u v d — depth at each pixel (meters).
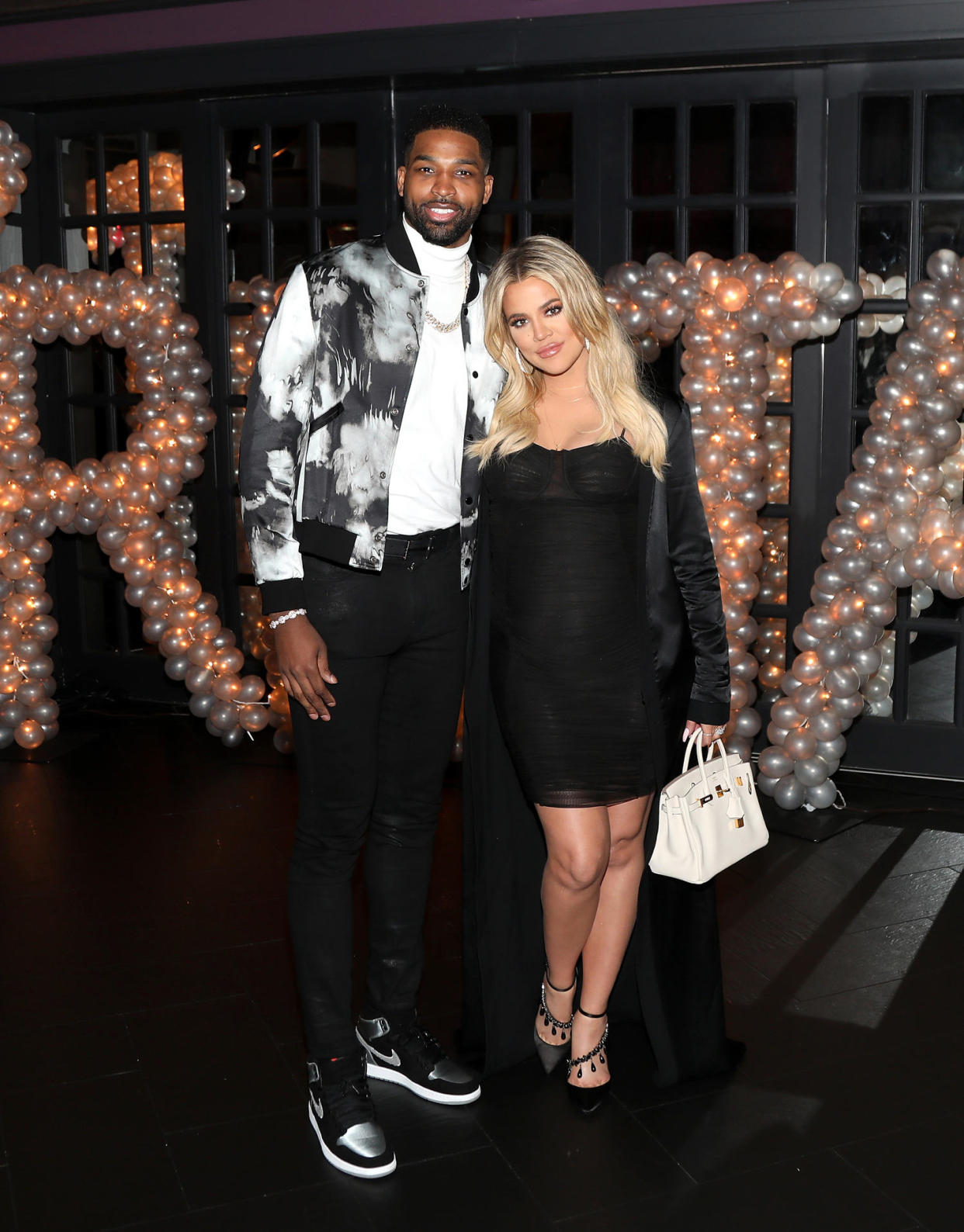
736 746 4.00
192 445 4.43
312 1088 2.31
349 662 2.19
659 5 3.91
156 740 4.82
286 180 4.67
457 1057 2.57
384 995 2.48
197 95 4.59
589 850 2.26
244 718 4.49
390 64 4.18
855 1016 2.74
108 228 4.98
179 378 4.36
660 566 2.30
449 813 4.02
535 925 2.55
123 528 4.40
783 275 3.67
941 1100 2.41
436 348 2.18
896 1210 2.10
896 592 3.98
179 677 4.52
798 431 4.30
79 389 5.24
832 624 3.75
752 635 3.96
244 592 5.07
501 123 4.42
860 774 4.35
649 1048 2.64
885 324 4.18
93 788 4.30
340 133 4.58
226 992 2.89
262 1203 2.15
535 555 2.25
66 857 3.70
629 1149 2.29
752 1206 2.12
